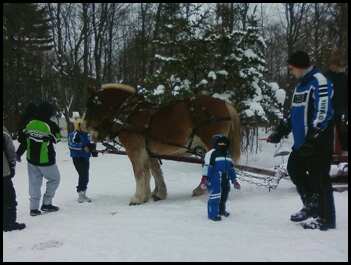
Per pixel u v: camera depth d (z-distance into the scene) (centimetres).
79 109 3256
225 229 724
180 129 979
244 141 1727
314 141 688
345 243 632
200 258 591
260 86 1595
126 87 1018
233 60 1541
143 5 3631
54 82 3478
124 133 990
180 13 1814
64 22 3784
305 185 736
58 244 689
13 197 808
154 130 980
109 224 790
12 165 808
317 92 680
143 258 600
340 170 1017
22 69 3384
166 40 1608
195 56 1566
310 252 598
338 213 797
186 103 991
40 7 3881
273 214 816
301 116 701
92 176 1440
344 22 2498
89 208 963
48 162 933
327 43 2827
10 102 3216
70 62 3675
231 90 1555
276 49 4281
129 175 1445
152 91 1586
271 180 1023
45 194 957
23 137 938
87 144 1020
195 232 711
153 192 1034
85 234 732
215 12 1738
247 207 877
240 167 1108
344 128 999
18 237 749
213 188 795
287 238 661
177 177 1347
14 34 3366
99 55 3594
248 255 595
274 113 1578
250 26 1591
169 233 711
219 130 978
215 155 802
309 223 706
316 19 3166
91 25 3731
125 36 3903
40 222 855
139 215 852
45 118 946
